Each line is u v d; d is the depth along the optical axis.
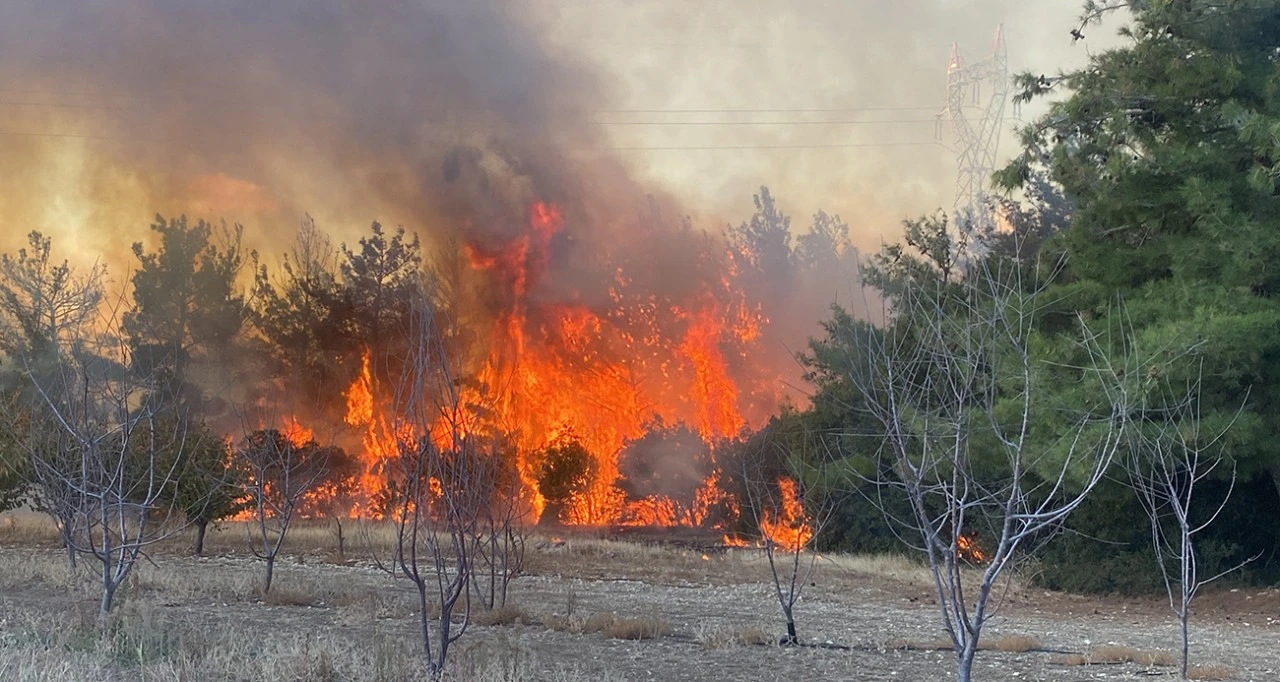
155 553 19.03
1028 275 17.64
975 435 15.81
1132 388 12.16
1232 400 16.80
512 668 8.59
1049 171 19.38
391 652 9.09
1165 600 18.75
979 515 18.94
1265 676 10.74
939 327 8.43
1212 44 18.11
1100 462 7.25
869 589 19.67
